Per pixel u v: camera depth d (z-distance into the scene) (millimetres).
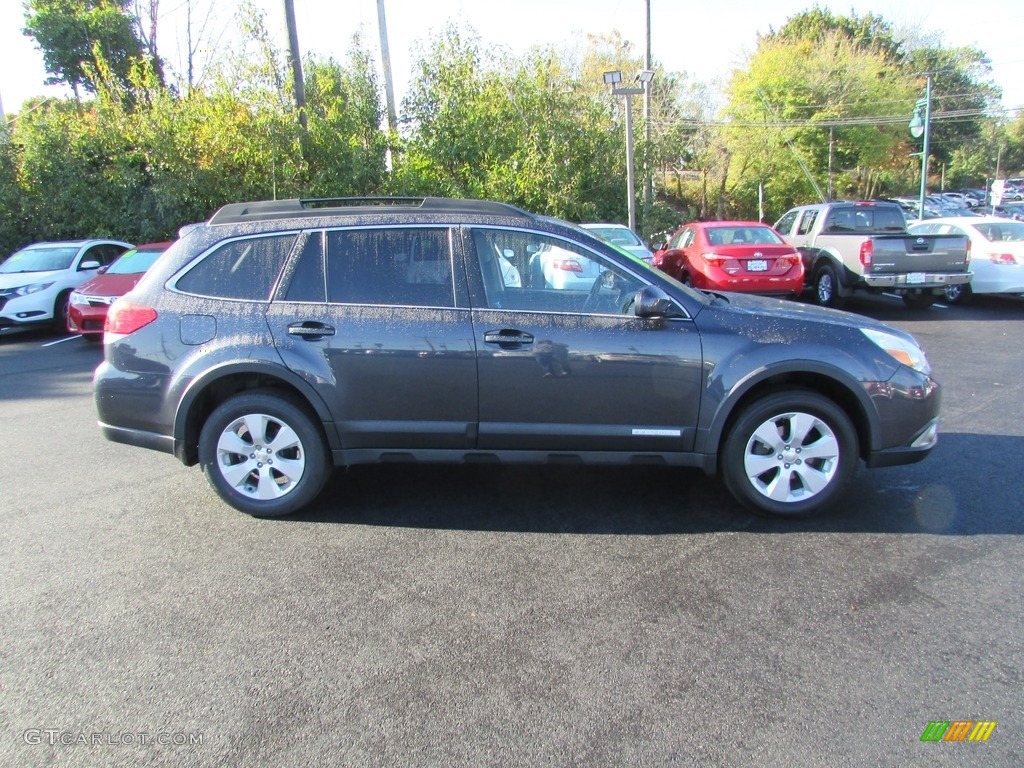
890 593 3586
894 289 12039
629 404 4340
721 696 2863
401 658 3141
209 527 4492
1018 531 4234
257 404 4449
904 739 2625
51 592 3727
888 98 39781
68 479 5402
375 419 4426
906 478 5078
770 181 40219
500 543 4219
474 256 4426
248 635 3328
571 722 2738
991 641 3180
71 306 11289
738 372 4266
